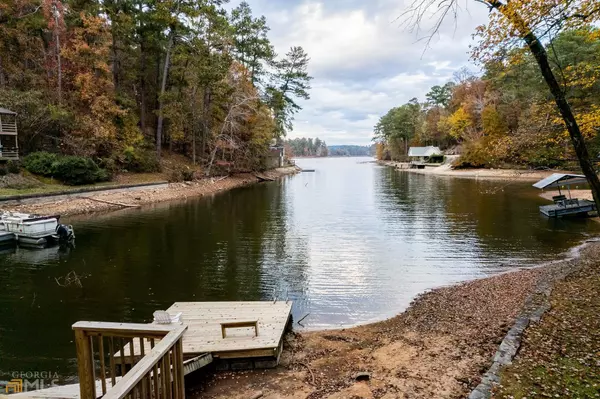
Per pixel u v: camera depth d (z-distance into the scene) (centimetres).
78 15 2662
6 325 768
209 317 725
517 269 1145
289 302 814
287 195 3084
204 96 3597
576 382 423
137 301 904
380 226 1825
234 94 3597
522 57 713
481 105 5109
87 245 1410
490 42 674
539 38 631
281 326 682
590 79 1042
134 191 2566
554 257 1260
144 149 3136
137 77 3347
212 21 3281
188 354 577
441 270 1151
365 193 3234
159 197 2625
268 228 1766
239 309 769
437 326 736
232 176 4047
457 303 859
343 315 838
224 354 589
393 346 662
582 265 1030
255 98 3703
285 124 5031
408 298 937
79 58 2580
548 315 641
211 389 545
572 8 577
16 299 904
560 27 608
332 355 645
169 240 1504
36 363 631
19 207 1786
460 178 4512
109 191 2389
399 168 7250
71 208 2011
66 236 1423
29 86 2464
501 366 471
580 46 2275
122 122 2870
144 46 3288
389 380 534
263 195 3070
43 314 823
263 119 4178
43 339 713
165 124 3744
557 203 2088
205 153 4022
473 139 5178
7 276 1062
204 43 3241
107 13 2906
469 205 2430
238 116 3725
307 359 632
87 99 2598
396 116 9238
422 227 1789
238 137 3953
